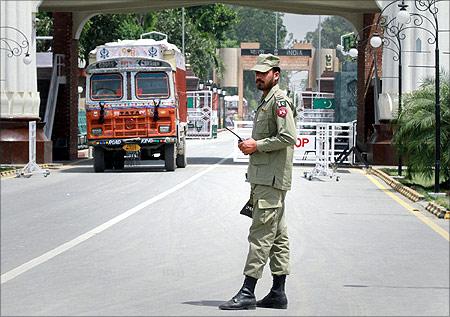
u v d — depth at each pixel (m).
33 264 22.86
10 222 31.27
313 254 24.81
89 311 17.69
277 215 17.66
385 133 63.88
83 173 56.75
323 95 108.75
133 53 56.72
